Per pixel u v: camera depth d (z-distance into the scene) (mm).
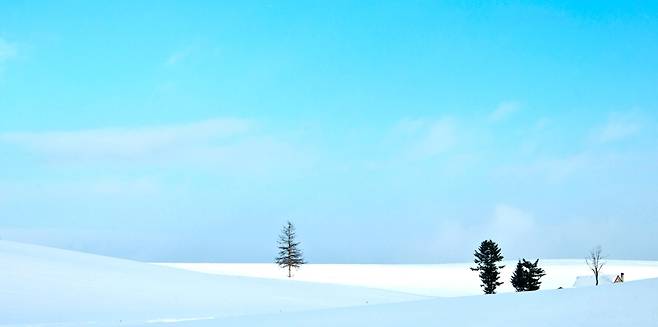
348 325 17859
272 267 113562
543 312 15523
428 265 129750
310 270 107812
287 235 88500
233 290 47781
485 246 74688
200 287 47062
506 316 15859
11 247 57594
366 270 108312
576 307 15320
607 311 14156
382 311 20562
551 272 103188
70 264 49812
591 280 70562
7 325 26141
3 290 35000
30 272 42281
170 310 34312
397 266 120938
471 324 15461
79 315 30078
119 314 31391
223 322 21938
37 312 30047
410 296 55312
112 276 46375
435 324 16203
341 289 56625
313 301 45375
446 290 81000
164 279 49688
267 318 22094
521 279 73188
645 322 12602
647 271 102375
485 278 74375
